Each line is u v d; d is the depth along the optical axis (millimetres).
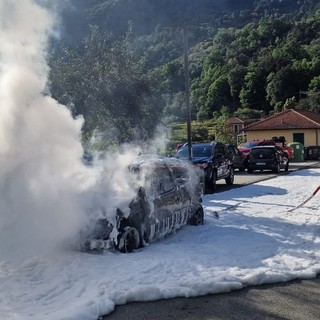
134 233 7941
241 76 94812
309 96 81375
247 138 52781
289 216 11680
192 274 6527
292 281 6547
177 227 9539
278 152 26359
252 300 5824
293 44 97688
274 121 52531
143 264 6918
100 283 6082
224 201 14648
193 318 5297
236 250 8086
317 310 5531
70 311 5172
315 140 50125
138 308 5539
